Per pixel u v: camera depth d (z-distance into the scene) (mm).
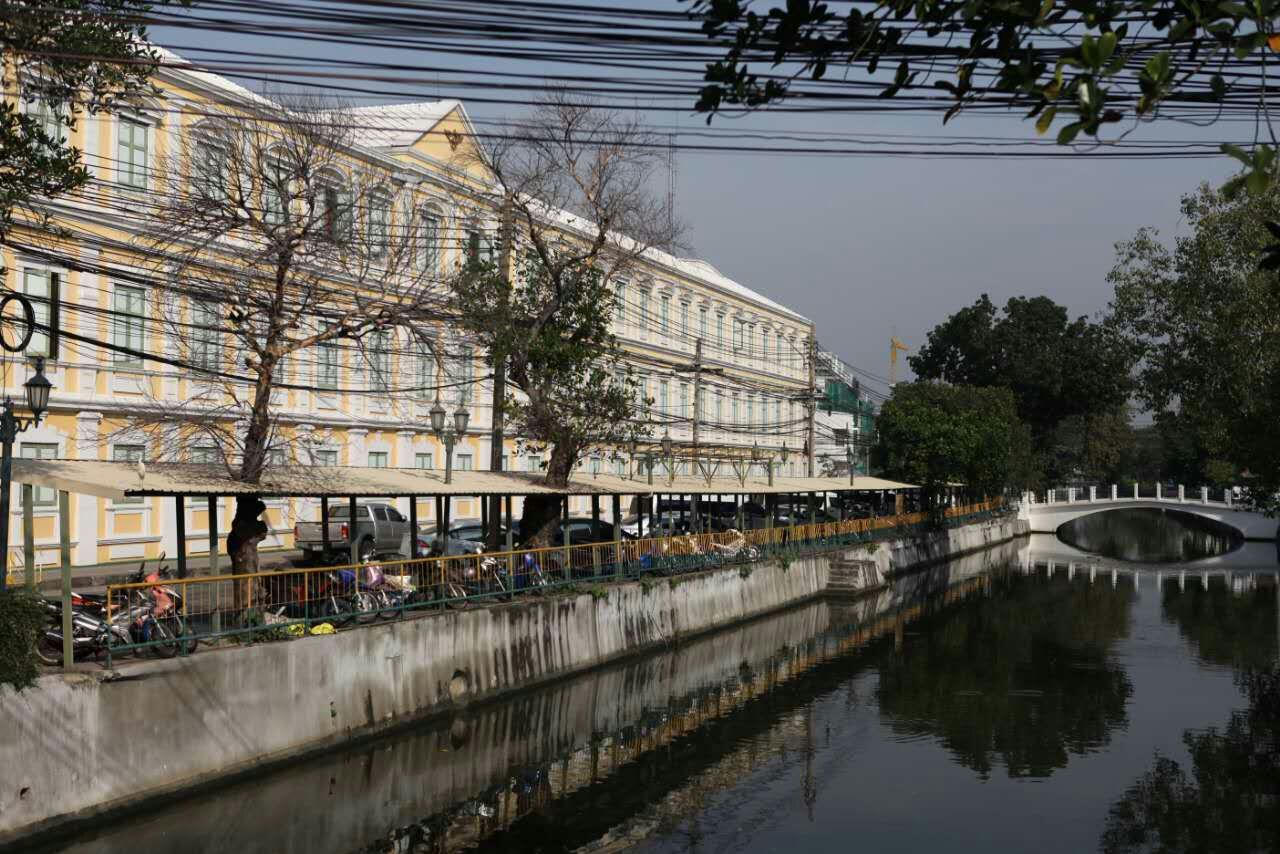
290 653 17078
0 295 16125
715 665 30328
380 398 37250
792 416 73000
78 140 25547
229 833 15562
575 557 27203
